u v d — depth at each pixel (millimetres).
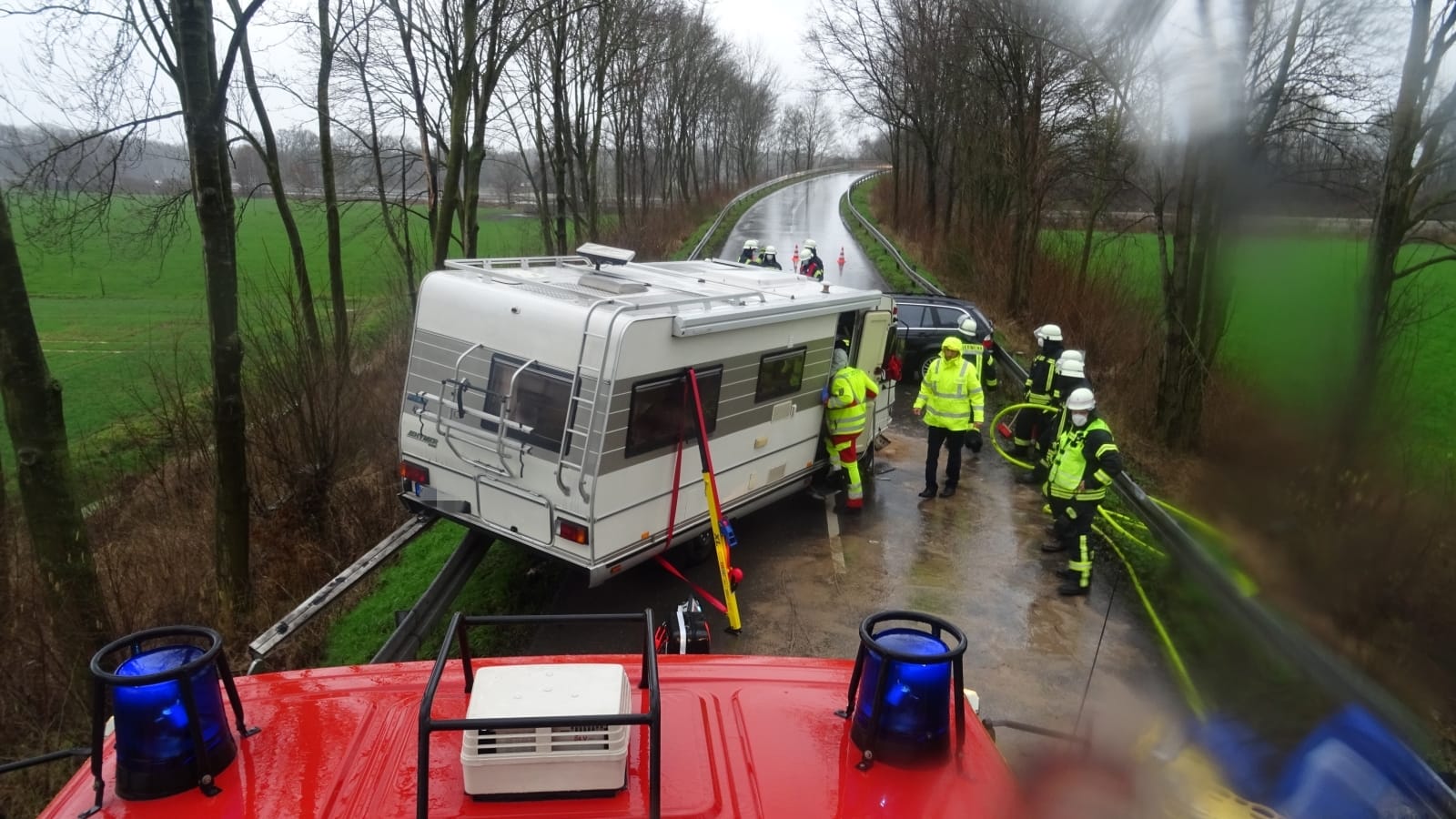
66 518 5629
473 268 7648
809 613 7312
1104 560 8438
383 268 20891
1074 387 9688
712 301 7035
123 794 2258
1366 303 8031
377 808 2270
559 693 2291
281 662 6906
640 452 6449
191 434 9938
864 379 8852
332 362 10391
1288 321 9703
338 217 13344
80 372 19531
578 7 14172
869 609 7406
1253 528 7746
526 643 6836
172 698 2236
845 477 9258
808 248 17359
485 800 2273
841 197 58688
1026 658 6648
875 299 9297
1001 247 21797
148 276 33219
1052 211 20172
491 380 6652
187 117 8703
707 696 2871
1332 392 8547
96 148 9555
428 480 7164
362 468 10016
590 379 6098
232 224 7074
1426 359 9117
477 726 2090
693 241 33000
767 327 7590
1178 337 10953
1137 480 10070
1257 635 6383
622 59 26938
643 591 7648
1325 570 6879
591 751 2270
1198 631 7000
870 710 2539
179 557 7836
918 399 10008
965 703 2658
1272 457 8797
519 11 13047
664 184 40156
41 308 27938
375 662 5523
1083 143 17203
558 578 7855
